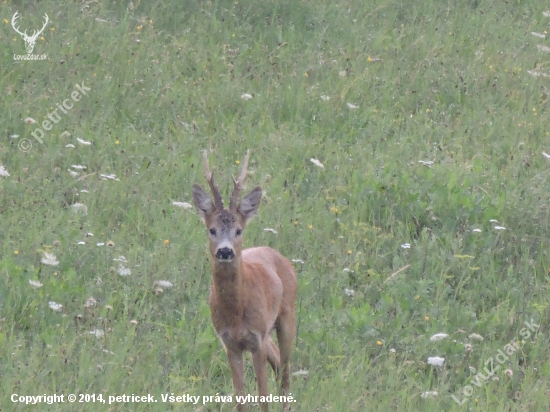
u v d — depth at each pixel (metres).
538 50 35.28
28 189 22.52
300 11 35.88
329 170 25.03
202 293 19.19
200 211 15.65
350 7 36.97
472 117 29.73
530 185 24.64
